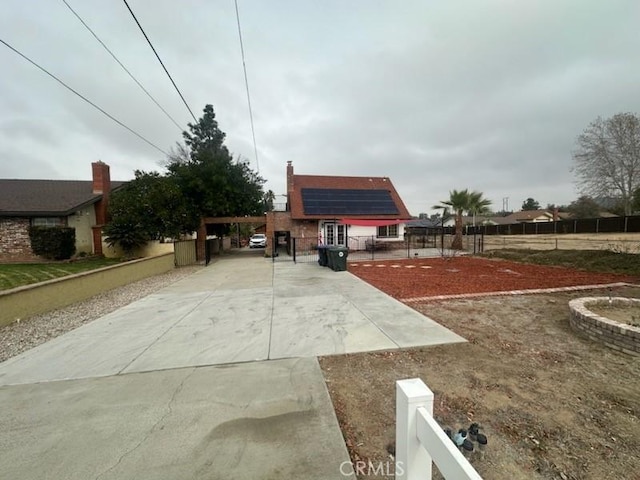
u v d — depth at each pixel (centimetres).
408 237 2045
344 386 302
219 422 244
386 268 1209
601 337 393
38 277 976
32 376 335
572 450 205
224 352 395
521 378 310
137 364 362
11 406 275
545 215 3966
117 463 201
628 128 1391
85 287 739
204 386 306
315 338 438
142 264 1053
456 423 237
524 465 192
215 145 2866
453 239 2075
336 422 242
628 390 283
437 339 421
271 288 834
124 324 530
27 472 195
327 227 1959
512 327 471
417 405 131
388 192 2203
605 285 764
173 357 382
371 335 445
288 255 1911
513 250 1588
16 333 491
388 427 238
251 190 1942
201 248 1689
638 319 432
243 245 3759
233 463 199
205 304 666
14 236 1484
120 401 280
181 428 238
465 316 533
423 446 125
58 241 1438
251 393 290
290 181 2084
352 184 2256
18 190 1698
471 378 312
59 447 218
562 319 507
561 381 302
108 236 1460
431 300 655
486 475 184
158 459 204
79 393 296
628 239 1097
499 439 217
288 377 322
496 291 732
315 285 866
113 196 1577
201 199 1694
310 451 209
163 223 1462
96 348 417
